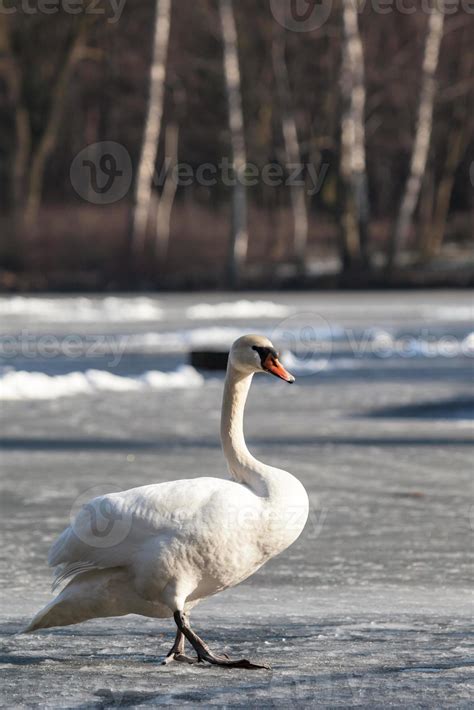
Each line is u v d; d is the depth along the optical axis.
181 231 73.00
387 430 21.36
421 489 15.80
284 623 9.30
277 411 24.17
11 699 7.23
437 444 19.69
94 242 71.06
